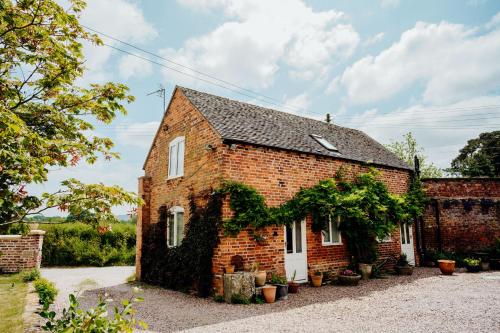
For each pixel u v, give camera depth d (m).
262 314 8.02
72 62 5.10
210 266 10.38
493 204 17.17
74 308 3.72
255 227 10.58
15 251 13.97
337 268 12.90
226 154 10.62
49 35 4.82
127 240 21.77
